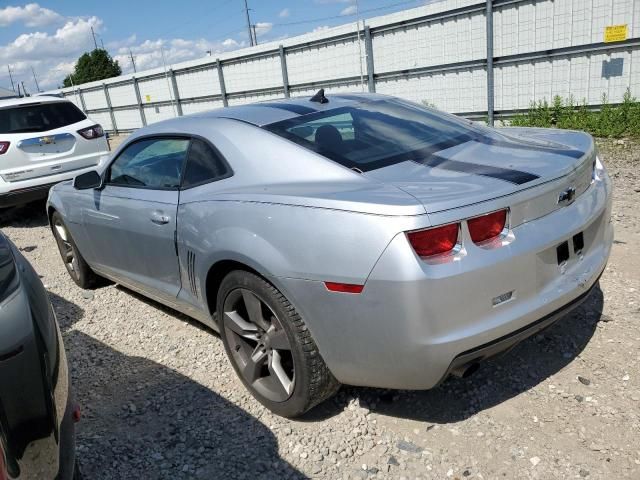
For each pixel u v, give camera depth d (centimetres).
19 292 180
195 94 2008
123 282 420
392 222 220
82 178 399
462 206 222
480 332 226
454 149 288
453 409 276
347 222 230
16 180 732
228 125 320
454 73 1161
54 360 179
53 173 756
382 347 231
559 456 238
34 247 668
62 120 778
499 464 238
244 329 288
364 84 1357
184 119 361
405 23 1208
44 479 162
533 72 1030
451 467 239
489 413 270
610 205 302
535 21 998
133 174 377
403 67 1250
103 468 260
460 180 243
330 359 250
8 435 155
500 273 227
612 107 947
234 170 299
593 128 920
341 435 266
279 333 268
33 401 165
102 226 404
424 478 235
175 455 265
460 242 222
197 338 381
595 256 282
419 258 217
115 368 354
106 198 394
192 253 309
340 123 312
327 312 240
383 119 324
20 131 737
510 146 296
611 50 925
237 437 274
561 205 256
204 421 289
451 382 297
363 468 244
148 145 368
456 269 218
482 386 291
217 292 311
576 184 267
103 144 808
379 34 1274
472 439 254
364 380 249
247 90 1752
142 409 305
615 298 365
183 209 315
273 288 262
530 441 249
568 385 284
